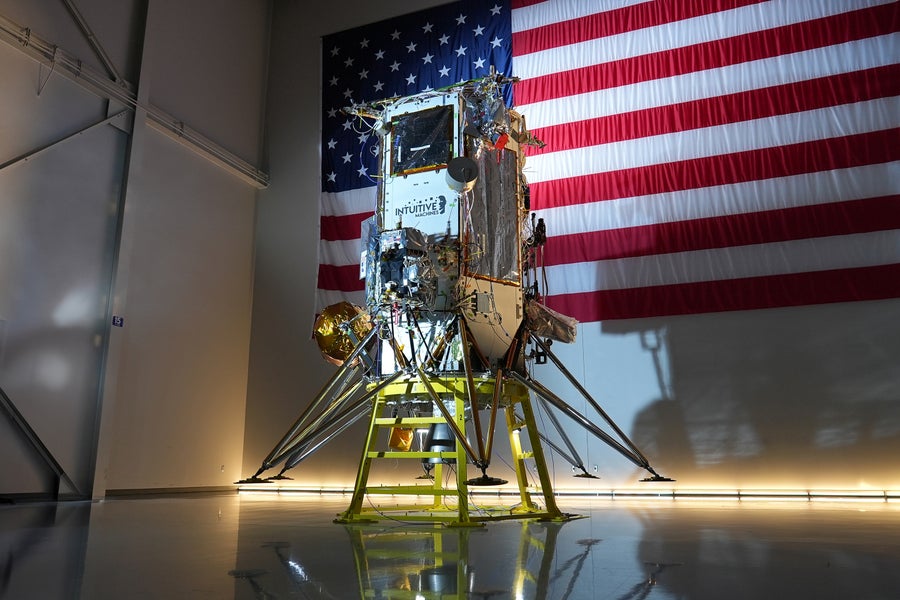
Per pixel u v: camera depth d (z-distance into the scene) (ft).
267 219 45.29
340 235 41.88
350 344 26.03
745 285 33.09
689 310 33.76
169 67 39.50
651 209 35.27
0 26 29.27
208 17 43.06
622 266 35.24
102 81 34.19
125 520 19.61
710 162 34.71
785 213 33.01
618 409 34.37
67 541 13.93
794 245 32.60
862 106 32.65
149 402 36.42
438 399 17.93
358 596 7.92
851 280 31.48
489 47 40.65
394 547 12.71
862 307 31.35
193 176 40.78
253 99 46.34
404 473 37.63
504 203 21.65
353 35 45.01
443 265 19.42
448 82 41.19
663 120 35.94
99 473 32.17
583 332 35.68
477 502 32.37
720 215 34.06
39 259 30.68
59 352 31.19
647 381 34.17
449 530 16.29
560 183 37.09
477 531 16.02
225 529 16.63
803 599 7.73
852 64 33.17
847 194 32.17
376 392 19.48
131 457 35.04
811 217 32.55
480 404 21.62
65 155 32.40
